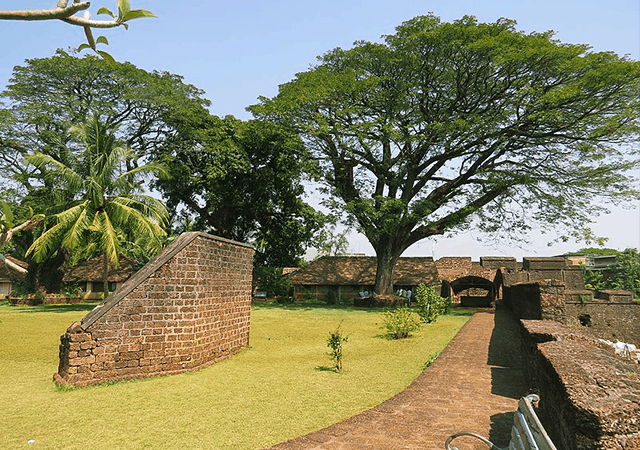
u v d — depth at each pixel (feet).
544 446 8.38
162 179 113.19
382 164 107.86
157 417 21.33
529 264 86.17
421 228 107.45
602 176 87.56
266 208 118.62
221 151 110.83
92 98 109.40
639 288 142.20
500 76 88.79
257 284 130.00
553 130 88.48
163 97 108.37
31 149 107.65
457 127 86.12
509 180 92.58
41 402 24.17
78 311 88.58
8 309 94.84
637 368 11.51
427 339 48.26
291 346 45.78
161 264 31.60
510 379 26.03
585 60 79.15
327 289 129.49
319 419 20.66
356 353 40.45
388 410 20.21
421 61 92.07
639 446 7.84
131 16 5.86
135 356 29.91
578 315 51.65
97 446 17.63
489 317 70.08
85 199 86.69
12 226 8.09
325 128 94.07
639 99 79.66
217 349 36.88
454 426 17.84
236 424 20.10
